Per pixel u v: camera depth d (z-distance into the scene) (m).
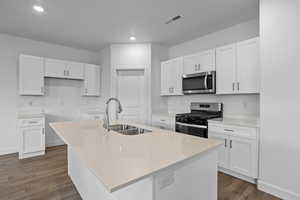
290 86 1.81
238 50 2.59
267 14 1.98
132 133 2.23
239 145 2.29
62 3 2.27
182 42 3.90
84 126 2.16
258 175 2.11
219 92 2.87
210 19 2.77
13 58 3.47
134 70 4.05
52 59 3.72
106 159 1.02
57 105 4.05
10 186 2.17
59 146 3.97
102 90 4.42
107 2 2.25
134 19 2.75
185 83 3.39
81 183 1.89
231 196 1.94
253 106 2.75
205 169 1.27
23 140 3.16
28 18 2.70
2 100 3.37
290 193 1.81
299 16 1.74
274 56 1.92
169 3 2.29
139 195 1.00
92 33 3.35
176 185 1.04
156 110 4.03
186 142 1.42
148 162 0.98
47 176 2.44
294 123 1.79
